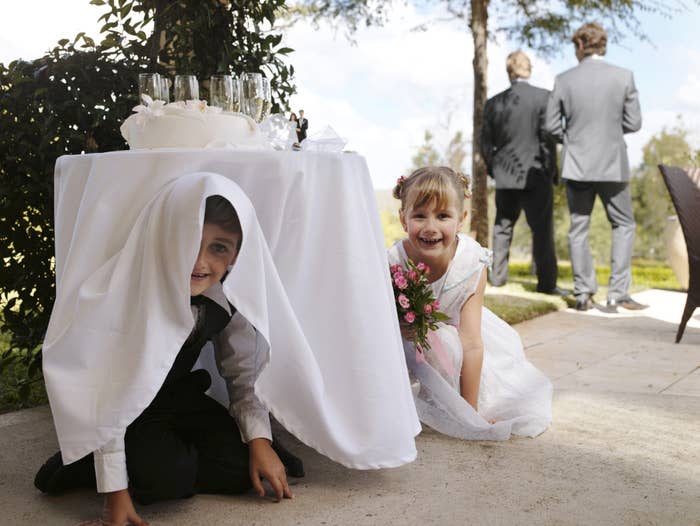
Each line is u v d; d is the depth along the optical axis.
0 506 1.63
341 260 1.67
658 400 2.50
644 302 5.02
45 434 2.12
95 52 2.48
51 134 2.35
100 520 1.49
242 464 1.65
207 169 1.61
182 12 2.69
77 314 1.44
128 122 1.88
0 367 2.48
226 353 1.70
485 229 6.71
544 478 1.78
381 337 1.69
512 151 5.27
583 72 4.60
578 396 2.56
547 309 4.59
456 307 2.20
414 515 1.56
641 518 1.54
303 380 1.60
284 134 2.03
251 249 1.50
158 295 1.44
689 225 3.51
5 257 2.49
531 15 6.65
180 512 1.58
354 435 1.67
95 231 1.55
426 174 2.10
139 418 1.60
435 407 2.15
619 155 4.55
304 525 1.52
